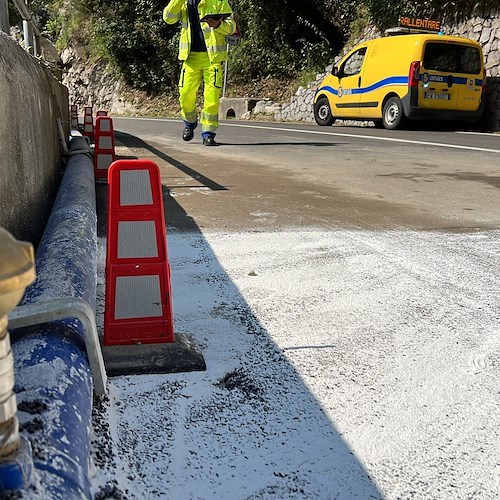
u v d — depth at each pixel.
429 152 8.86
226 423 1.79
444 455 1.68
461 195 5.42
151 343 2.13
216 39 8.76
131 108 29.42
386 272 3.20
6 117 2.75
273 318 2.58
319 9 23.44
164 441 1.69
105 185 6.04
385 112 14.77
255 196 5.31
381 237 3.92
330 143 10.34
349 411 1.88
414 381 2.06
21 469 1.01
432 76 13.80
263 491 1.52
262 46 24.53
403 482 1.57
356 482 1.57
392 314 2.64
